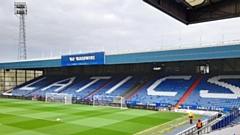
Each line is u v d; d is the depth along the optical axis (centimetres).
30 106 3625
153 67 4459
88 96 4219
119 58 3872
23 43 6338
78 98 4153
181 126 2217
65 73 5728
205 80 3650
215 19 1992
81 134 1923
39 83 5522
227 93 3152
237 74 3525
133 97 3775
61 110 3216
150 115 2823
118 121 2450
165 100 3444
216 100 3081
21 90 5312
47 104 3897
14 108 3394
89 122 2397
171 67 4281
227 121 1909
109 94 4097
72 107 3528
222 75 3628
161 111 3155
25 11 6231
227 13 1942
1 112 3009
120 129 2094
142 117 2688
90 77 5147
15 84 5878
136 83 4250
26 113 2936
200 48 3212
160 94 3641
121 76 4753
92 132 1988
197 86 3550
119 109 3341
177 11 1847
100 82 4731
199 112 2948
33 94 4912
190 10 2022
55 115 2800
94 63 4106
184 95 3428
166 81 4000
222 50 3050
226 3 1948
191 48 3278
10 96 5094
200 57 3212
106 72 5088
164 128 2131
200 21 2030
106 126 2214
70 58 4403
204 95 3266
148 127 2175
